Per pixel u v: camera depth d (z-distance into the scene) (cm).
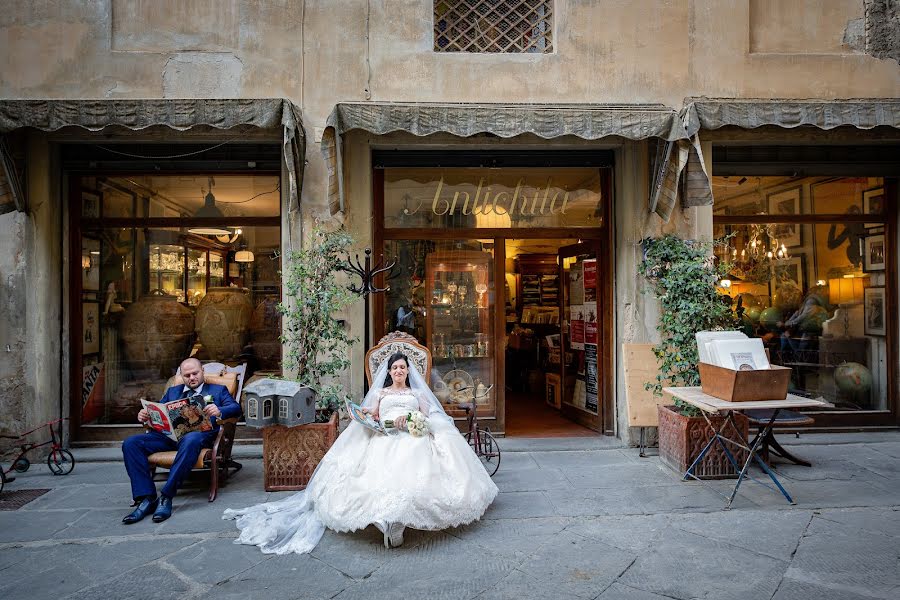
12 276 553
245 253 612
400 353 451
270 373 608
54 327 569
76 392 590
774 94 589
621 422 602
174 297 617
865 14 602
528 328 913
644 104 573
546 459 544
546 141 584
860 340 662
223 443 460
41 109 497
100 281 611
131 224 611
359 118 509
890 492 443
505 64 577
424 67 572
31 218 556
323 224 563
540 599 295
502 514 407
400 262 618
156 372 614
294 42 567
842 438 612
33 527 388
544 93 577
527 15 596
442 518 360
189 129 555
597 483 472
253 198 611
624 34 583
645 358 577
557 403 755
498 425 622
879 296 662
